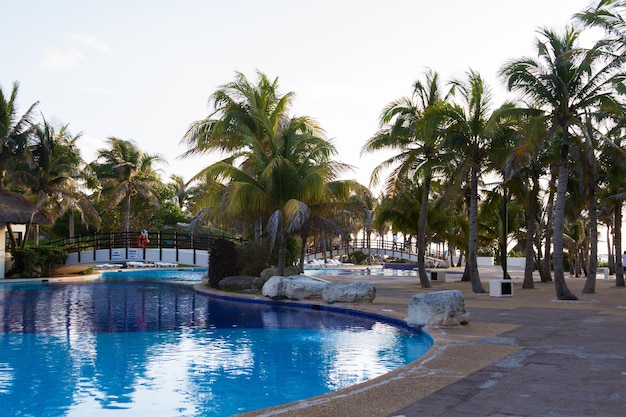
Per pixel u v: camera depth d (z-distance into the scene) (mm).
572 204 34219
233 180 26484
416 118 27094
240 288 27594
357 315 18078
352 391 7371
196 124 31000
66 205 45344
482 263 69500
